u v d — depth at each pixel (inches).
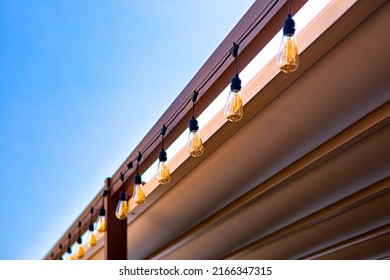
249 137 132.0
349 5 87.4
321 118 121.3
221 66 110.7
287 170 143.9
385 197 163.0
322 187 152.3
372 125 118.1
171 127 134.5
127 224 191.2
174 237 195.5
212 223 177.0
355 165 139.9
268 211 169.5
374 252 218.1
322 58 104.0
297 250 207.0
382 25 94.1
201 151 109.8
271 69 107.2
